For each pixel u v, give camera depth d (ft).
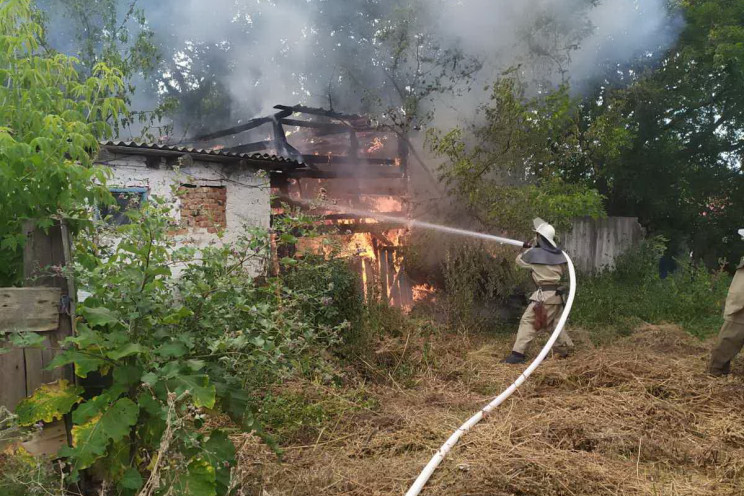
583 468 11.94
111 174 12.71
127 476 8.43
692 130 54.08
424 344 21.65
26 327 8.45
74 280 9.06
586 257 44.16
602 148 41.47
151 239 9.69
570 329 26.55
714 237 56.08
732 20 45.83
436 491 11.02
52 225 8.87
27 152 10.05
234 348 10.11
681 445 13.50
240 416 9.66
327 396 16.14
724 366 18.99
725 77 50.83
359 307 21.31
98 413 8.45
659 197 52.49
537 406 15.96
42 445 8.56
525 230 29.84
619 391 17.43
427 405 16.63
